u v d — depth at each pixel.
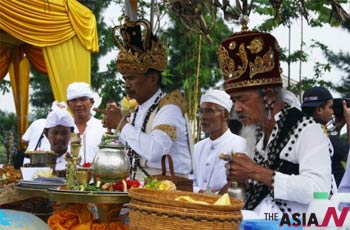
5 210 2.72
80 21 10.19
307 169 3.34
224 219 2.57
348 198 2.63
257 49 3.49
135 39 4.29
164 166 4.06
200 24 4.54
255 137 3.63
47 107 15.33
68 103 5.95
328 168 3.35
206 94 5.01
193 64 9.72
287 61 7.02
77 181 3.18
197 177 5.14
